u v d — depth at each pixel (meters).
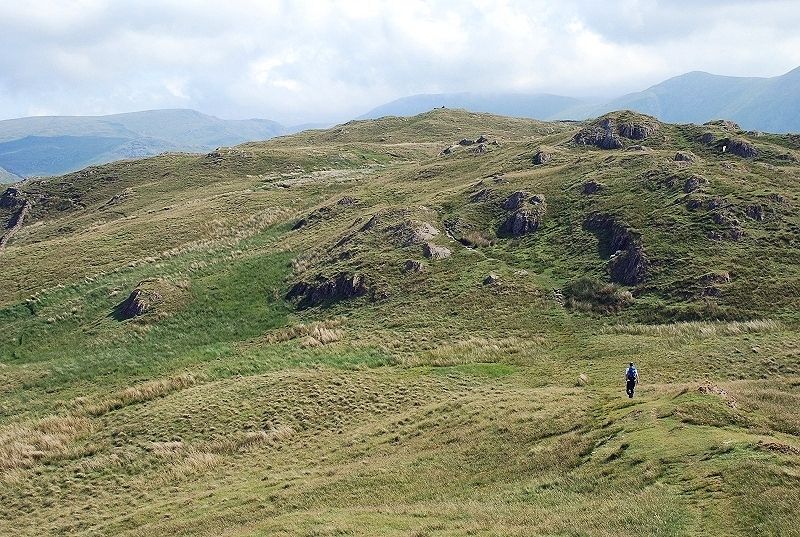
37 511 27.31
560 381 34.09
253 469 28.33
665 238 49.62
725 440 17.86
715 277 43.00
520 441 24.22
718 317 39.41
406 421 30.59
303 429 32.44
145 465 30.45
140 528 23.27
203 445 31.61
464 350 41.53
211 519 22.58
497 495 19.64
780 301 39.56
